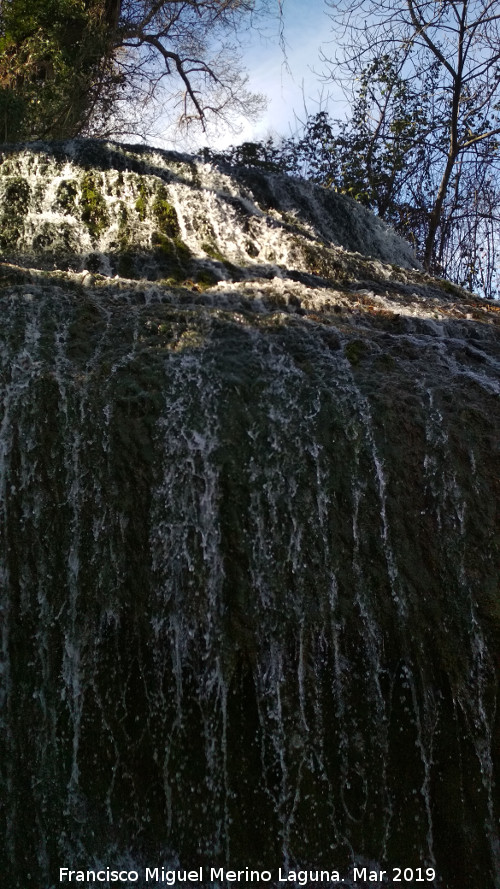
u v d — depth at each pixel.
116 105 15.73
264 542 2.74
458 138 13.48
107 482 2.81
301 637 2.67
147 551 2.75
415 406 2.95
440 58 12.34
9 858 2.79
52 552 2.80
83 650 2.78
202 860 2.74
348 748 2.68
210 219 5.61
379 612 2.67
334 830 2.69
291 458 2.84
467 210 13.97
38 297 3.42
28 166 5.84
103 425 2.87
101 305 3.55
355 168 14.07
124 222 5.35
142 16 16.05
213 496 2.78
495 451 2.83
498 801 2.56
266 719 2.68
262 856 2.71
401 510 2.75
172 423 2.88
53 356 3.07
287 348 3.32
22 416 2.87
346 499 2.78
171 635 2.71
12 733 2.81
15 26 12.09
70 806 2.82
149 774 2.78
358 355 3.30
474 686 2.58
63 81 12.45
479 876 2.55
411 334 3.73
